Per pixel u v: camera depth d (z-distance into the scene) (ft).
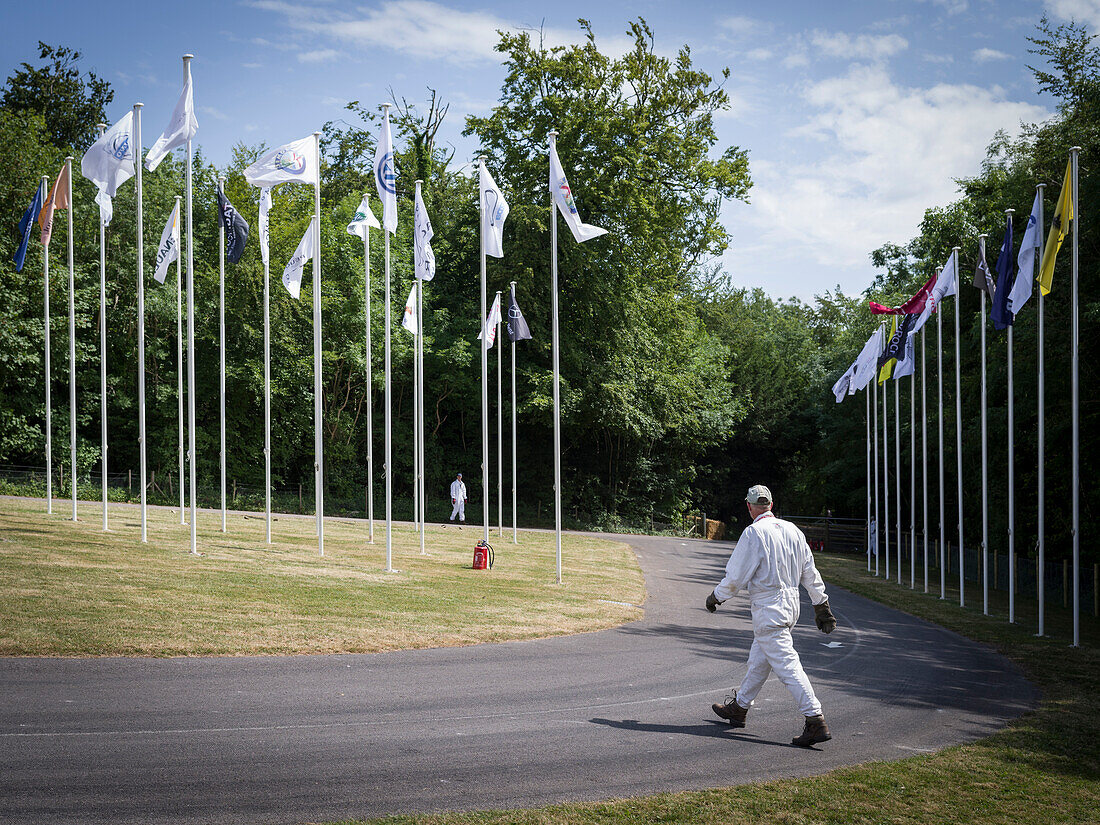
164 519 85.25
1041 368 56.59
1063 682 38.50
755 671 25.68
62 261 122.21
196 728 23.22
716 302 235.61
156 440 138.92
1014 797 20.34
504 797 19.03
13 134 113.70
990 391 98.37
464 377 150.61
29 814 16.96
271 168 61.46
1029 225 58.59
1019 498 100.73
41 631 32.60
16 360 110.11
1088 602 77.30
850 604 70.28
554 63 141.18
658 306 158.92
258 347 142.92
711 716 27.63
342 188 176.65
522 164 143.84
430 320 152.25
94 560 50.72
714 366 182.09
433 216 165.27
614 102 145.69
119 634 33.30
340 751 21.93
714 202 153.07
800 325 242.37
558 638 41.88
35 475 116.37
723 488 213.05
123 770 19.69
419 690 29.17
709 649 41.75
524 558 79.87
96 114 165.17
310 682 29.27
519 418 152.87
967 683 37.04
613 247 146.51
